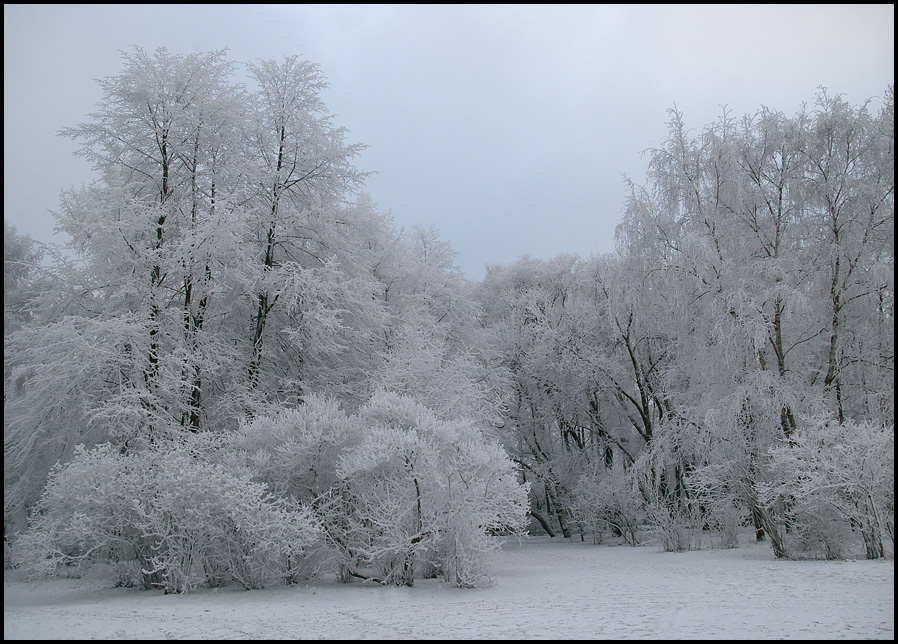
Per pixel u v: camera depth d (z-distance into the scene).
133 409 11.45
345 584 10.52
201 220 14.56
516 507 10.41
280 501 9.80
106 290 13.48
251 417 13.62
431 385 15.55
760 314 13.95
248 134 15.78
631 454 22.25
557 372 22.39
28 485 12.73
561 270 25.66
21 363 13.44
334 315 14.48
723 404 14.34
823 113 14.80
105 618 7.30
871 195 14.08
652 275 17.75
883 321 14.82
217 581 10.20
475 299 27.09
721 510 14.63
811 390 14.44
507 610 7.48
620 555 15.30
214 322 15.24
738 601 7.57
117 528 9.79
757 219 16.02
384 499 10.20
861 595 7.70
